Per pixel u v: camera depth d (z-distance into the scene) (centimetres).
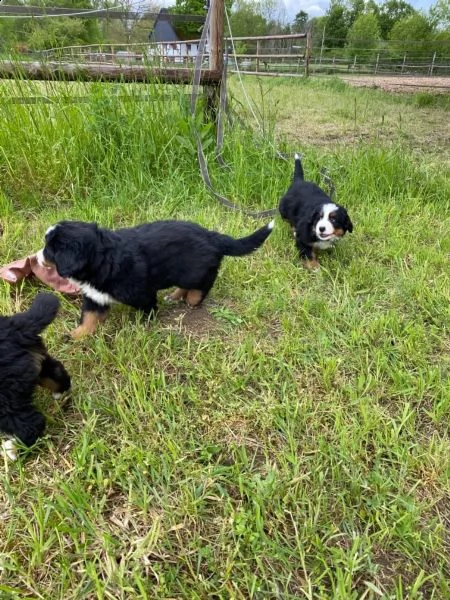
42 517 81
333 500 89
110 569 75
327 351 126
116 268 120
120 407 101
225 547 79
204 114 248
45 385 103
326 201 179
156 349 122
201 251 132
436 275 165
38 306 94
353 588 76
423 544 81
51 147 200
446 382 117
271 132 246
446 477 93
